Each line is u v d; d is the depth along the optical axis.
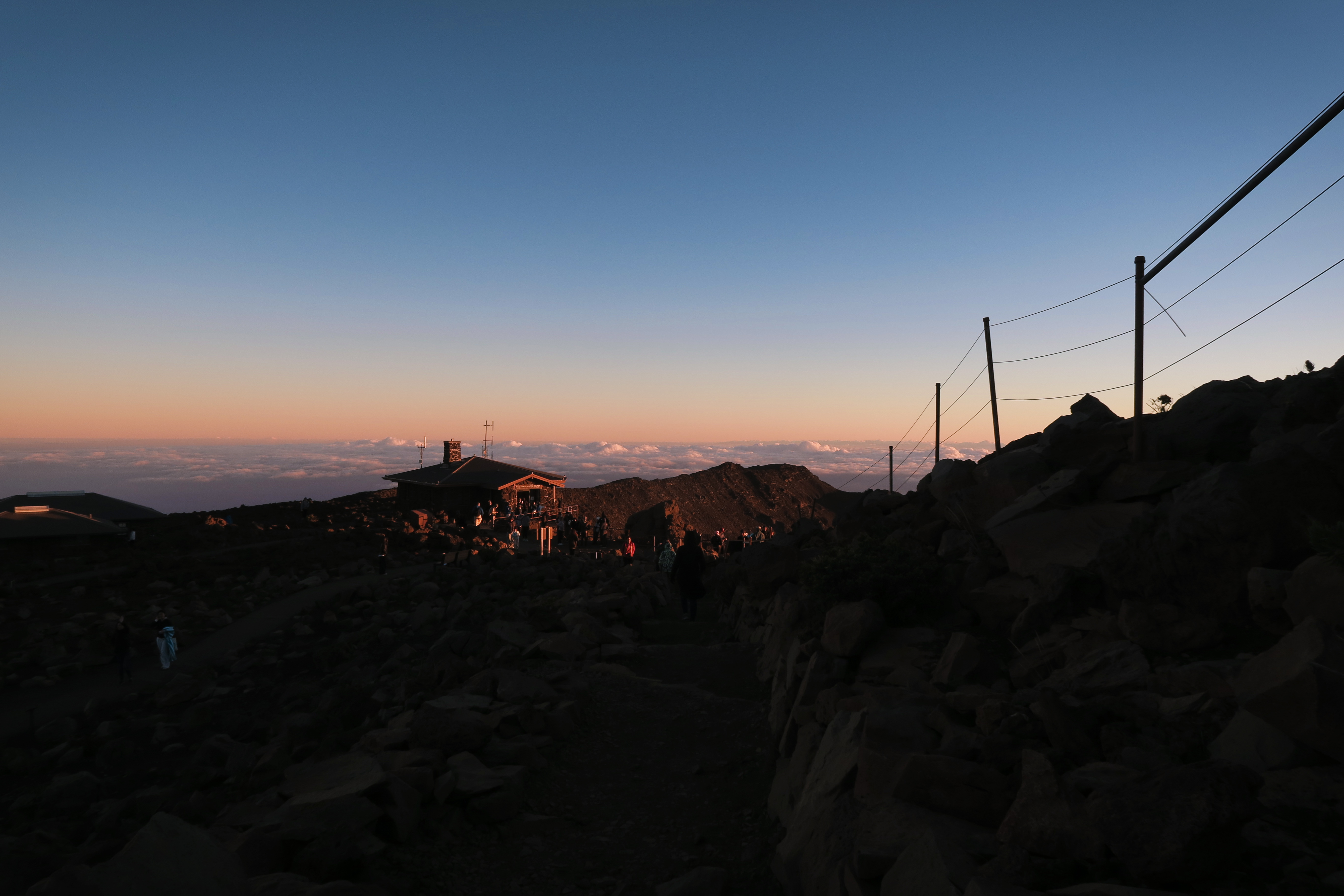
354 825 5.78
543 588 27.77
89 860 5.35
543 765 8.24
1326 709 3.96
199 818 8.51
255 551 42.66
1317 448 6.92
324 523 55.22
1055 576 8.05
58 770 15.42
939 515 12.30
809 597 10.83
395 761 7.37
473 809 6.86
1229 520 6.77
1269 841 3.54
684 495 92.94
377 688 17.45
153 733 17.42
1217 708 4.89
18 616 29.22
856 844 4.57
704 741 9.52
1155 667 6.31
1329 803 3.74
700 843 6.63
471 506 60.97
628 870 6.18
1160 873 3.31
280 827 5.66
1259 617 6.18
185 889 4.30
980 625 8.91
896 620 9.36
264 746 12.67
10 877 4.89
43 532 42.97
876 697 6.73
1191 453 9.65
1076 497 9.66
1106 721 5.16
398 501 67.62
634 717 10.45
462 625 24.22
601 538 51.09
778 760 8.06
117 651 22.47
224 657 24.23
